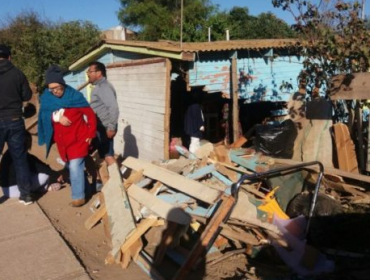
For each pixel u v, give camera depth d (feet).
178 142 26.23
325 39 19.31
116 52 33.27
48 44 63.36
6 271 13.64
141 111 27.58
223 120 30.94
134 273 13.23
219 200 13.26
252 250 13.51
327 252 13.61
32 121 31.68
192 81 24.77
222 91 25.84
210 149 19.42
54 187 22.56
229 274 12.73
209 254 13.75
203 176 16.47
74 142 18.69
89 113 18.74
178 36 64.95
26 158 19.95
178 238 13.57
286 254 12.96
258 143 20.68
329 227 14.74
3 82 18.54
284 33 54.13
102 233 16.58
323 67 20.38
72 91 18.45
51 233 16.51
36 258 14.44
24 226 17.44
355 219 15.17
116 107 20.36
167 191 15.76
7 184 21.21
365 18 19.75
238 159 18.25
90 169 21.79
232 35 68.59
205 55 24.97
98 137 20.57
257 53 26.68
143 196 15.37
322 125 19.60
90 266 13.88
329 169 17.69
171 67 24.04
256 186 16.75
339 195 17.24
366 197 16.65
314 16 20.42
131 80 28.84
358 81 16.74
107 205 16.17
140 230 13.66
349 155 18.56
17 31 81.00
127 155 30.99
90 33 67.05
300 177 16.88
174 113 30.53
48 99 18.52
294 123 20.62
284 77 28.09
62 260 14.19
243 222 13.67
